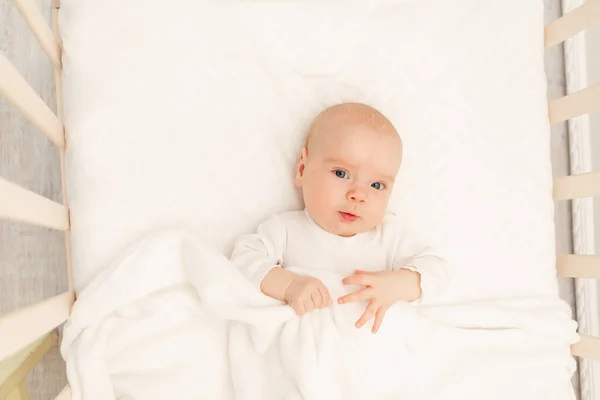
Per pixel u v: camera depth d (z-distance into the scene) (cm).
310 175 115
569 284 164
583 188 125
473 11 133
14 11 142
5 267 139
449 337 117
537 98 133
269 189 124
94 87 115
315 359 103
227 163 122
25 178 140
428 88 130
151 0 119
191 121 120
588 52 159
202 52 121
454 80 131
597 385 156
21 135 141
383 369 107
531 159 132
